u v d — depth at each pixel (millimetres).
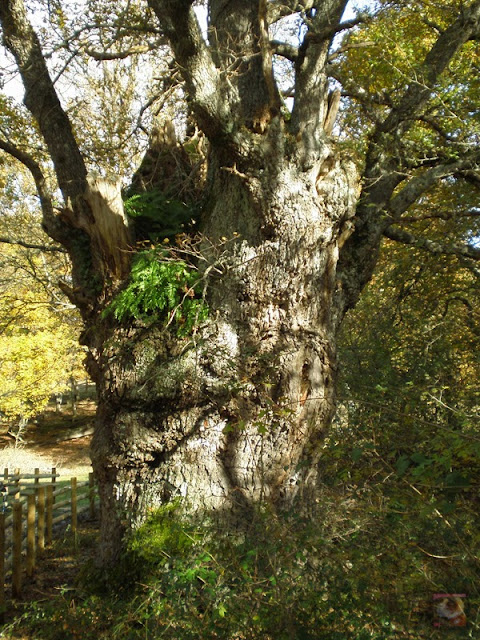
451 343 8891
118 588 6254
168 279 6297
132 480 6652
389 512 4035
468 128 8359
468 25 7855
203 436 6480
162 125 7887
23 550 8938
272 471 6438
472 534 3789
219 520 6266
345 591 3941
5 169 13570
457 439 3852
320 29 6891
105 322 6832
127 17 8750
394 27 8242
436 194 10852
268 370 6242
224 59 7102
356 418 5730
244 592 4168
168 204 7176
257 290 6457
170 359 6453
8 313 12797
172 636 4387
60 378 21844
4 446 23891
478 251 8508
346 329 10086
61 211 6969
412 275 10391
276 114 6141
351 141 8148
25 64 7719
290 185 6215
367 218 7418
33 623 6152
